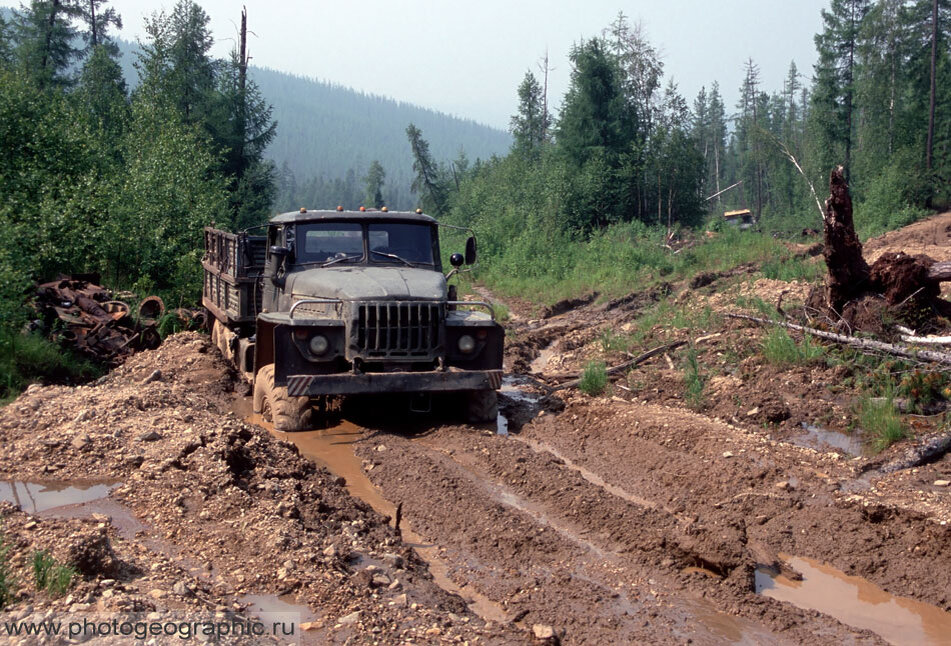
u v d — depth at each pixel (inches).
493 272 1056.8
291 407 363.3
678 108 1732.3
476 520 256.1
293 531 214.5
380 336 345.7
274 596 183.2
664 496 288.8
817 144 2178.9
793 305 539.8
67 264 627.8
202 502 232.1
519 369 511.5
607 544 244.2
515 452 320.8
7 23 1804.9
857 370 401.1
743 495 275.6
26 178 657.0
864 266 448.8
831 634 192.1
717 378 431.2
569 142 1685.5
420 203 3196.4
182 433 278.8
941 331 419.5
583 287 895.7
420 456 318.3
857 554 235.6
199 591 177.6
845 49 2242.9
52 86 1681.8
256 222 1508.4
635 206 1637.6
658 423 352.2
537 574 222.8
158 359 479.2
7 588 164.1
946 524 232.4
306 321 345.1
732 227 1266.0
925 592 214.5
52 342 445.4
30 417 304.3
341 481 289.9
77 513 225.8
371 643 163.9
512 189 1539.1
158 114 966.4
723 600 208.4
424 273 384.8
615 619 196.7
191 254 671.1
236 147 1551.4
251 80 1588.3
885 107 2247.8
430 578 216.7
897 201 1646.2
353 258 395.2
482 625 186.2
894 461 303.7
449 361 369.1
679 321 558.6
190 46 1595.7
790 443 337.7
